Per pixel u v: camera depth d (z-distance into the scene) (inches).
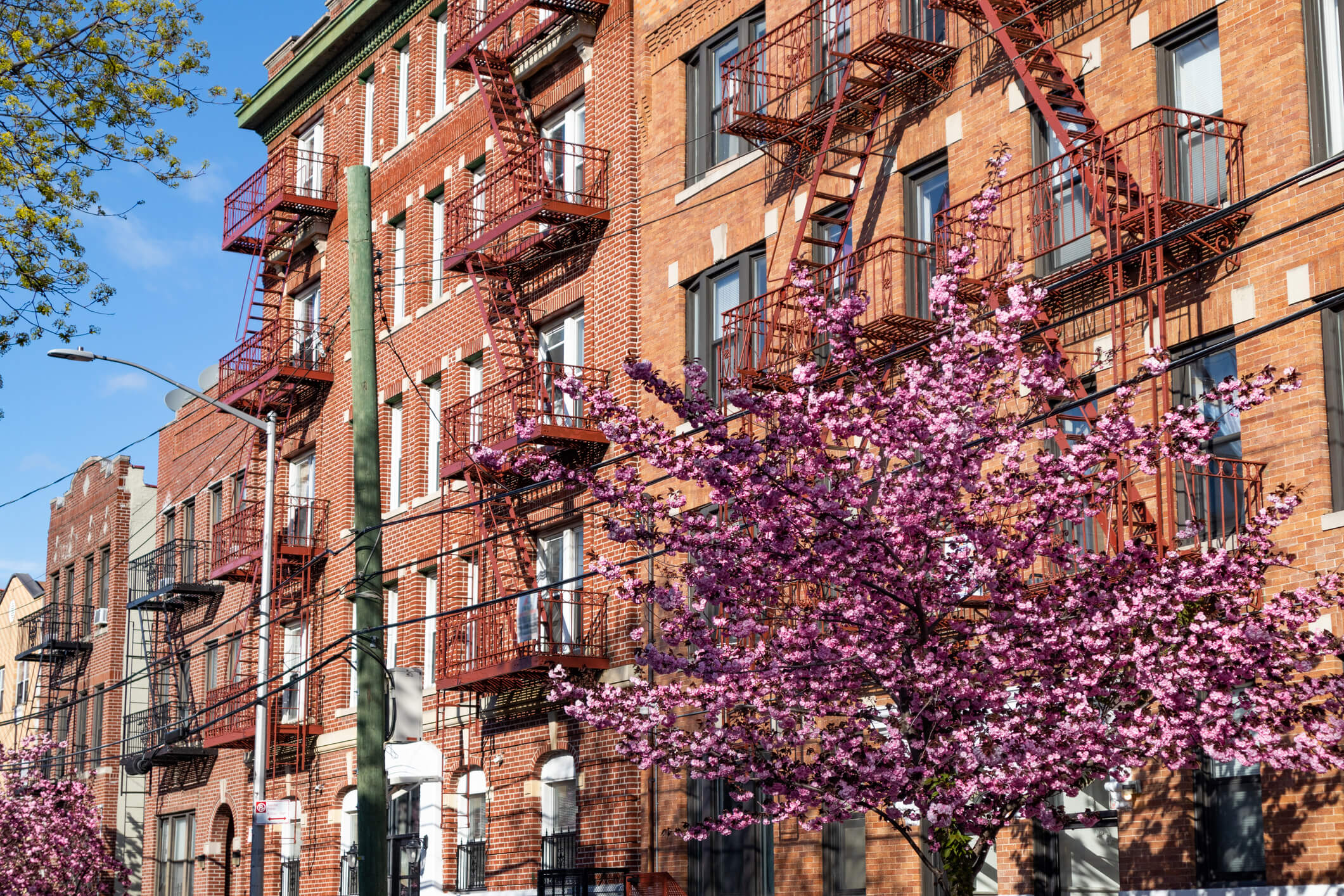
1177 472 677.9
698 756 634.8
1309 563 625.6
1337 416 635.5
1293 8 670.5
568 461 1087.0
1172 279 572.4
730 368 887.7
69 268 786.2
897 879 784.9
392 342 1371.8
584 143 1159.0
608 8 1132.5
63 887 1744.6
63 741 1891.0
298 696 1455.5
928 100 852.0
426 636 1274.6
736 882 919.7
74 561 2127.2
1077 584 558.9
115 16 801.6
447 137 1323.8
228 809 1609.3
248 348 1576.0
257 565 1482.5
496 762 1123.9
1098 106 751.7
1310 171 646.5
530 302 1181.7
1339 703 534.6
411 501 1305.4
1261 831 631.8
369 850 703.7
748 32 1012.5
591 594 1043.3
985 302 725.9
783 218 885.2
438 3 1371.8
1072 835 717.3
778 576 590.2
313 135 1611.7
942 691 550.0
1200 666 525.3
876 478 588.1
